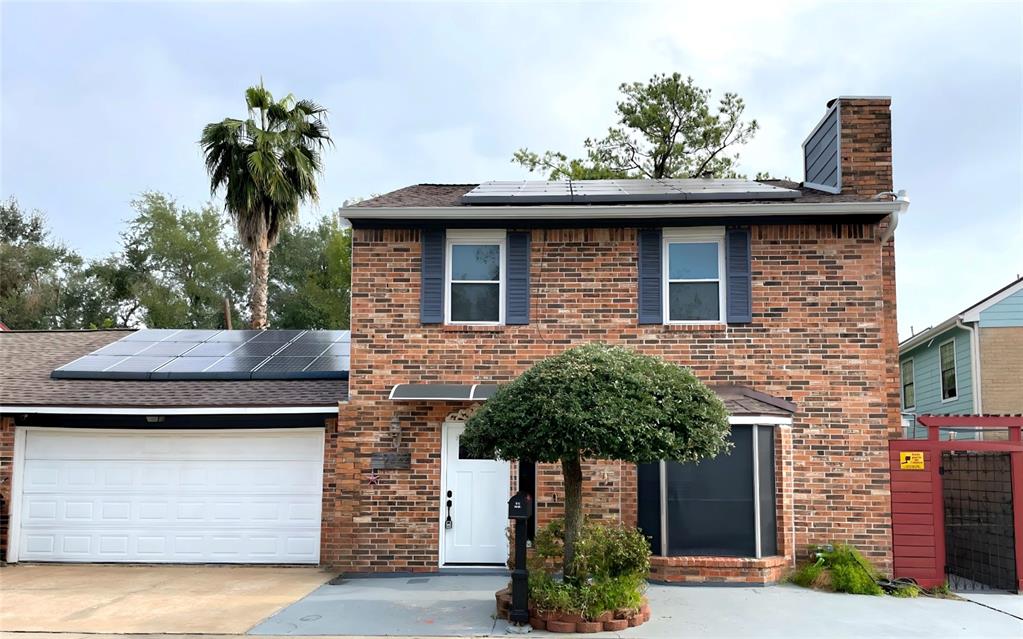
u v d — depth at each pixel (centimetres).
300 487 1430
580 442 884
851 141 1429
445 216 1347
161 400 1412
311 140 2455
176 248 4575
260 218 2361
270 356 1644
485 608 1052
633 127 2969
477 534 1329
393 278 1376
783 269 1339
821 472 1290
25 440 1454
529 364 1349
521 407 923
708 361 1333
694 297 1365
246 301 4706
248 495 1435
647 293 1352
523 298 1363
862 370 1311
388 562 1322
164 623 974
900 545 1263
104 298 4484
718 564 1201
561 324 1355
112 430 1455
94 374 1525
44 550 1434
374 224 1380
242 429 1446
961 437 2083
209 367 1559
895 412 1365
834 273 1332
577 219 1358
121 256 4588
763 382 1321
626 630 938
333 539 1337
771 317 1332
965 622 1000
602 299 1357
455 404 1341
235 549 1424
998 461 1277
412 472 1337
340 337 1833
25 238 4375
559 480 1309
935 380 2422
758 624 971
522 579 951
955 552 1420
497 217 1346
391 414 1348
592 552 986
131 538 1435
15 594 1149
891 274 1394
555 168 3033
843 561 1218
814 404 1309
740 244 1348
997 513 1275
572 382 925
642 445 888
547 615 938
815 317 1327
